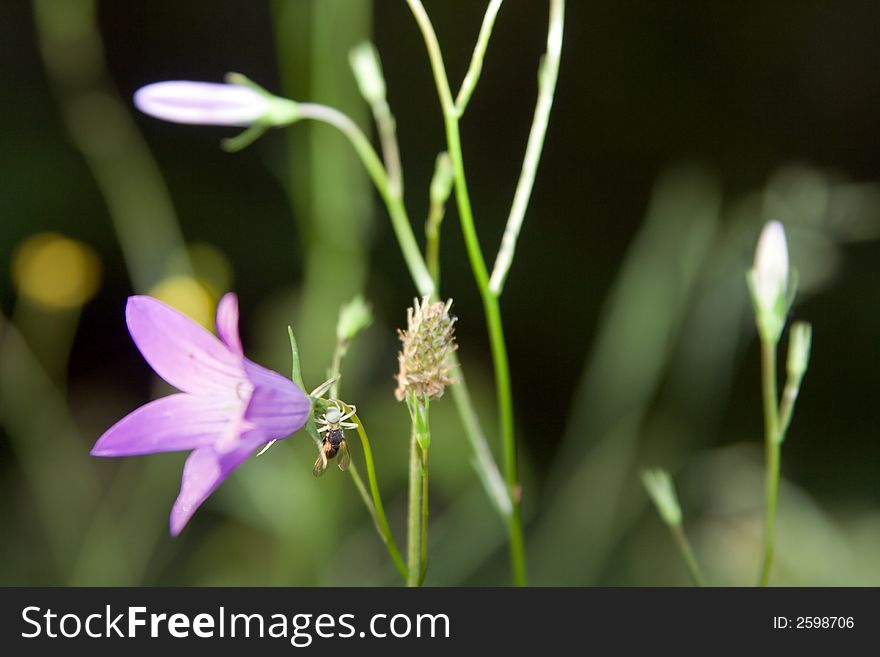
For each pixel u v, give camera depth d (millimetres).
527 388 860
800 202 582
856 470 797
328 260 486
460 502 558
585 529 596
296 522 499
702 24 928
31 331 629
